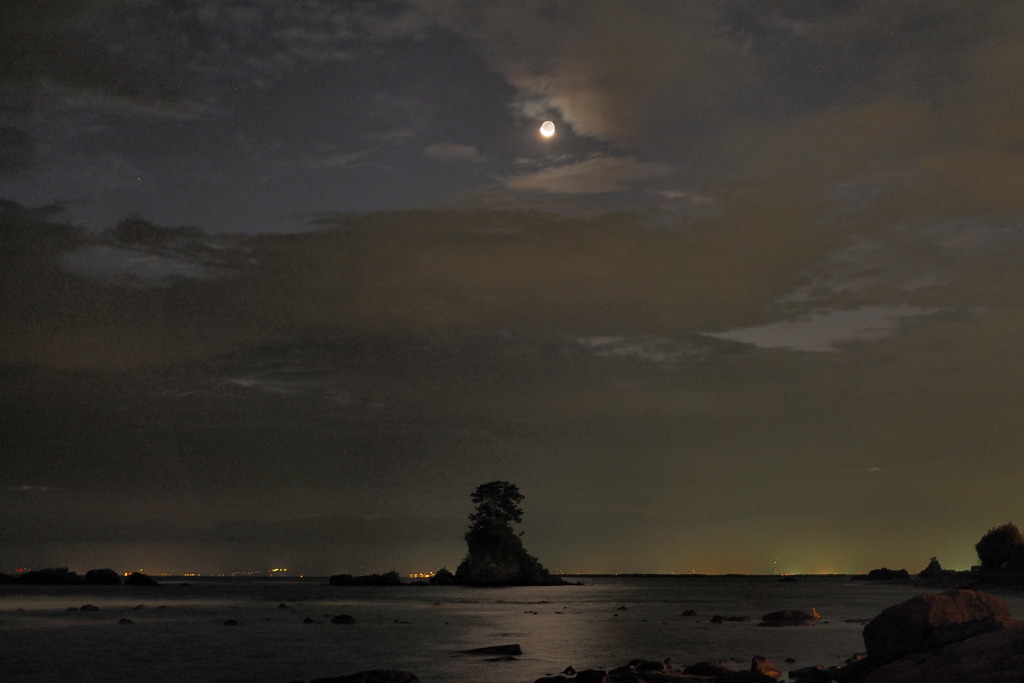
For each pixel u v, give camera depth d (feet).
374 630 193.36
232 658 133.90
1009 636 67.05
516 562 595.47
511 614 265.95
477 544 596.29
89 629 196.03
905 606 80.59
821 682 87.71
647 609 305.12
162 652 143.84
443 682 100.48
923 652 72.74
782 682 89.81
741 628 195.52
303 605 328.49
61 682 107.34
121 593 428.15
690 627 200.23
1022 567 424.46
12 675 114.01
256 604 335.67
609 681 85.20
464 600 381.81
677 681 83.56
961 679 62.69
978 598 80.43
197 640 166.91
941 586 541.34
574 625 210.59
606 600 392.88
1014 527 456.45
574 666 117.80
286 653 141.79
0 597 367.25
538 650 143.43
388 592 497.46
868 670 78.54
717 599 422.41
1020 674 59.11
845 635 170.50
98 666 123.85
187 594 449.48
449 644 157.79
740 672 82.64
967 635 73.05
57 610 271.28
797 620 211.82
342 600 382.01
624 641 160.66
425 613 272.31
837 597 444.96
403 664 122.62
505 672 110.73
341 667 120.47
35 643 160.97
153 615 253.24
